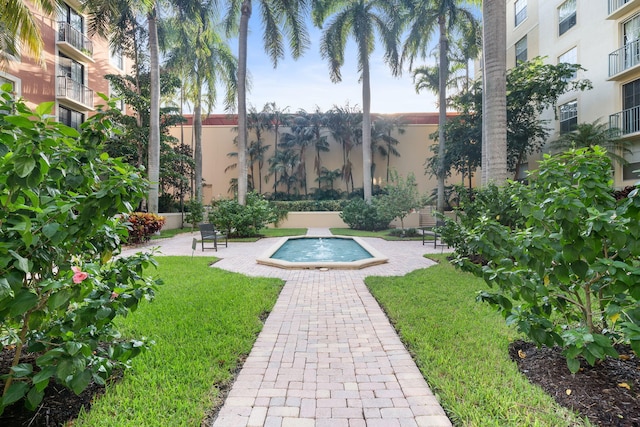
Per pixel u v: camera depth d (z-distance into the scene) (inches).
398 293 200.1
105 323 80.4
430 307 170.6
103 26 533.3
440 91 682.8
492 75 320.8
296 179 1116.5
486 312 160.2
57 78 613.9
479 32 685.9
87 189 83.4
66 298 66.1
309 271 284.7
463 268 113.0
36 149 64.2
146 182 89.7
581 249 85.0
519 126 600.1
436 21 676.1
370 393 94.0
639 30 474.6
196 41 721.6
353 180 1146.0
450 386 94.6
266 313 170.2
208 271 273.4
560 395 88.5
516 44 738.2
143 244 473.4
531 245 92.0
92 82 716.7
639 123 472.1
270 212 634.8
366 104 738.2
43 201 72.2
